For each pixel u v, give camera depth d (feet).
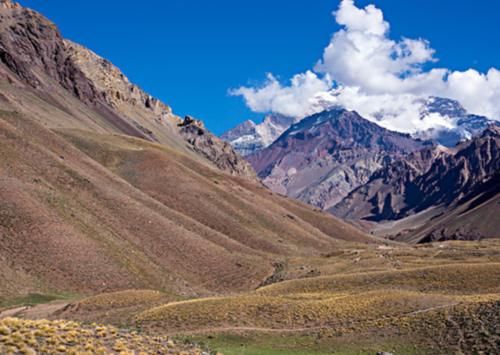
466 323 132.98
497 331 123.24
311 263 391.04
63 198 314.14
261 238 476.13
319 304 169.48
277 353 132.26
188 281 307.78
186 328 156.35
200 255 345.92
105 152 573.33
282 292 227.61
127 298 195.11
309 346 137.69
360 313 157.28
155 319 163.63
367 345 133.80
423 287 203.51
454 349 122.72
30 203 275.59
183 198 511.81
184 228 385.09
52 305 200.85
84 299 194.59
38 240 253.85
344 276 237.04
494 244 507.30
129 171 547.08
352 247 547.49
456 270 213.87
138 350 99.14
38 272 236.63
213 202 524.52
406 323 142.61
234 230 476.13
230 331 149.48
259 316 163.53
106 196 359.87
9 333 87.92
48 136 420.77
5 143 342.23
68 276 244.42
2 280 216.95
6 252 236.84
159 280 282.36
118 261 274.98
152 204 414.41
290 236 524.52
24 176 315.78
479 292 188.14
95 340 97.66
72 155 419.95
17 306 199.72
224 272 339.57
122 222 337.11
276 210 648.38
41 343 88.28
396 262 344.69
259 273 354.74
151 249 323.98
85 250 265.75
